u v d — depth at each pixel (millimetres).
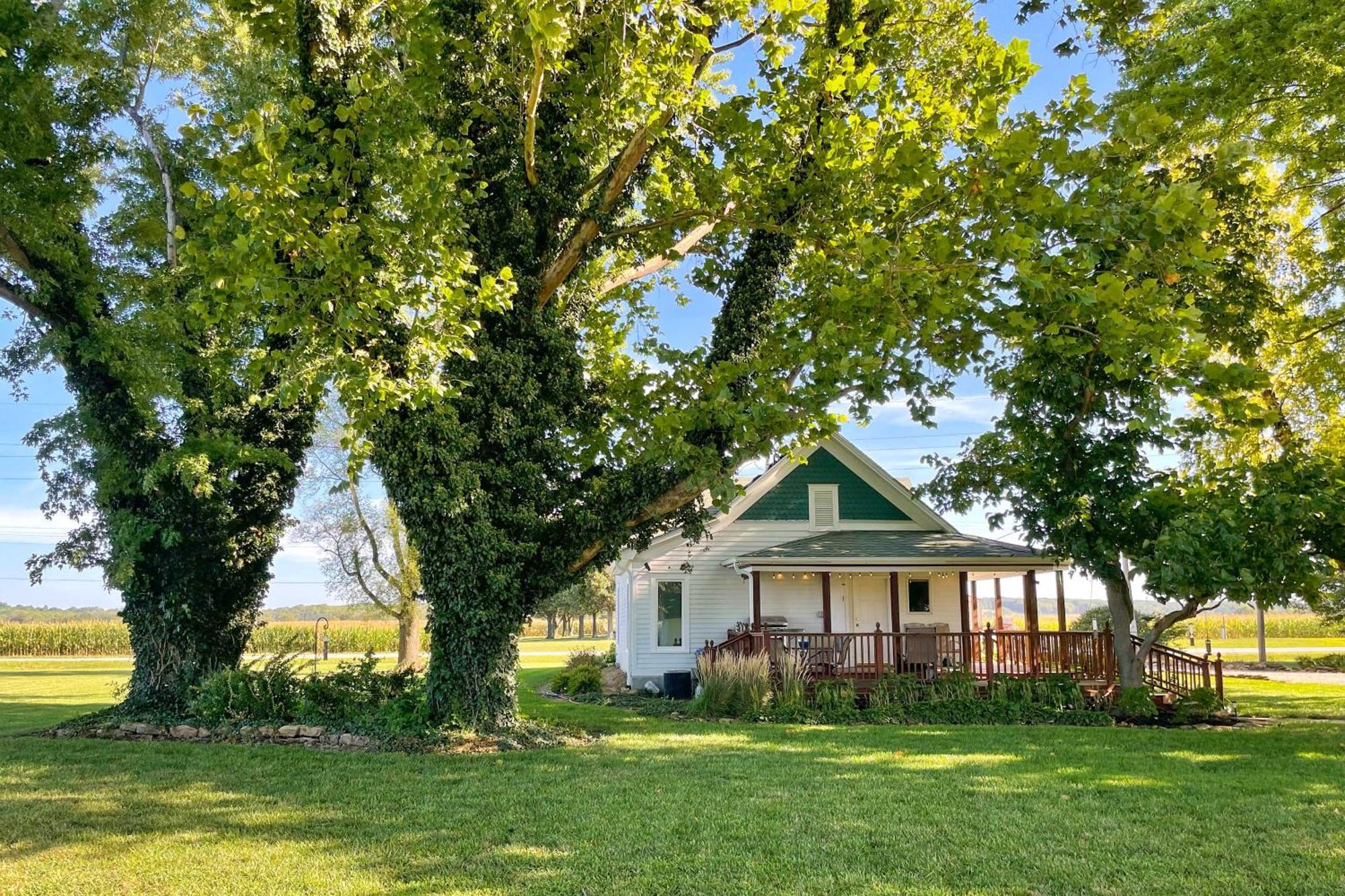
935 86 12156
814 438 10016
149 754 10461
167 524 13430
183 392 13031
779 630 18734
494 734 11398
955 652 16703
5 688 22875
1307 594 12945
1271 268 17172
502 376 11703
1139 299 6984
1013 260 7336
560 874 5570
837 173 10227
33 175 12172
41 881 5523
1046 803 7531
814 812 7215
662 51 9984
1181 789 8172
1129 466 14586
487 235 11758
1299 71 11930
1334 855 5910
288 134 8805
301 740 11570
